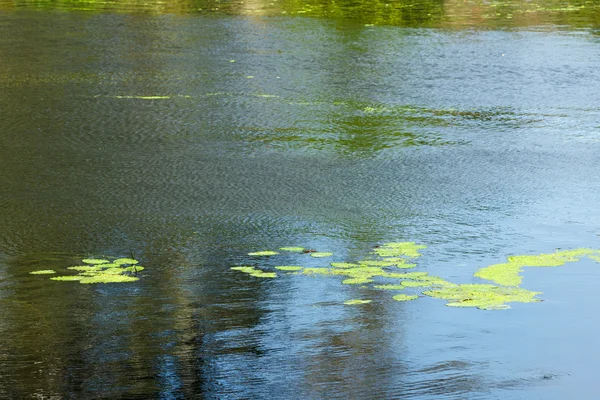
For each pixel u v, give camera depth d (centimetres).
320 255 1357
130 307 1173
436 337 1090
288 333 1098
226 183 1708
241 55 2986
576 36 3450
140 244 1401
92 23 3622
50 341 1074
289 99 2395
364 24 3703
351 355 1041
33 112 2209
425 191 1675
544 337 1089
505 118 2239
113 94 2405
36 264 1321
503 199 1631
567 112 2305
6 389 959
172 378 986
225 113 2238
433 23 3762
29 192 1644
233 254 1362
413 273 1290
